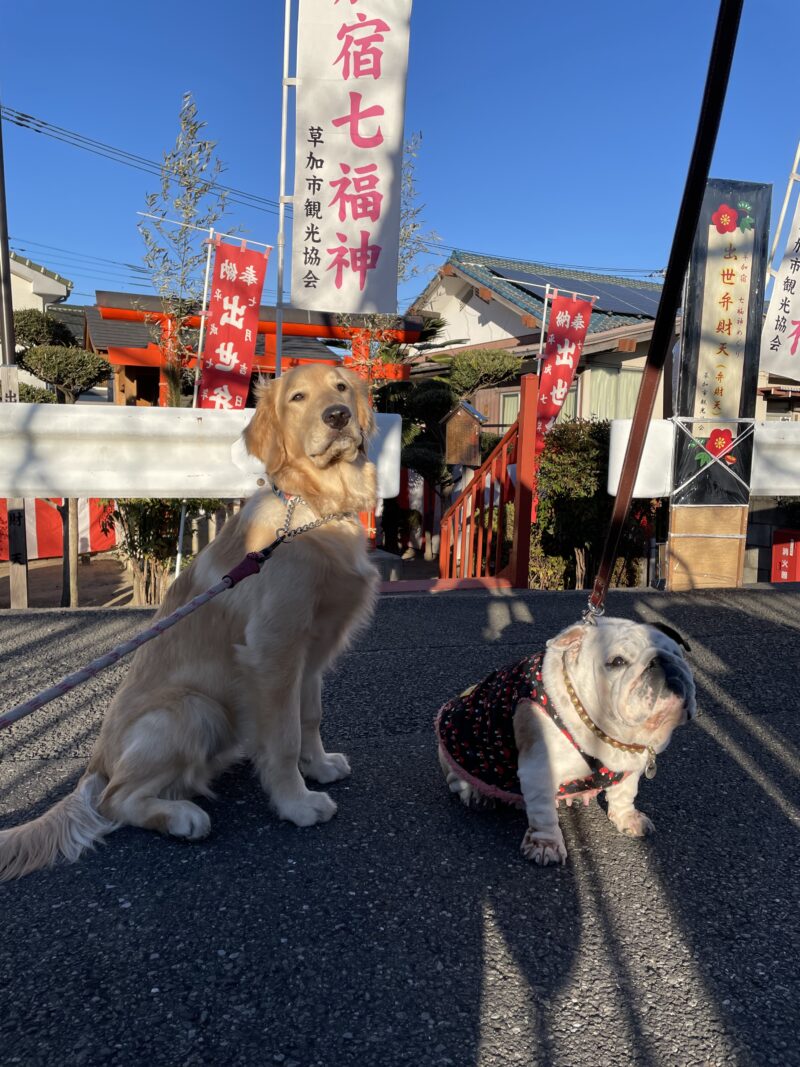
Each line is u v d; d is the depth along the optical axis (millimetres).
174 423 5051
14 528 5316
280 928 1955
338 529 2598
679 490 5895
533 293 16422
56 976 1766
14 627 4766
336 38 5477
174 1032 1598
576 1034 1621
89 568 10023
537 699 2285
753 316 5824
